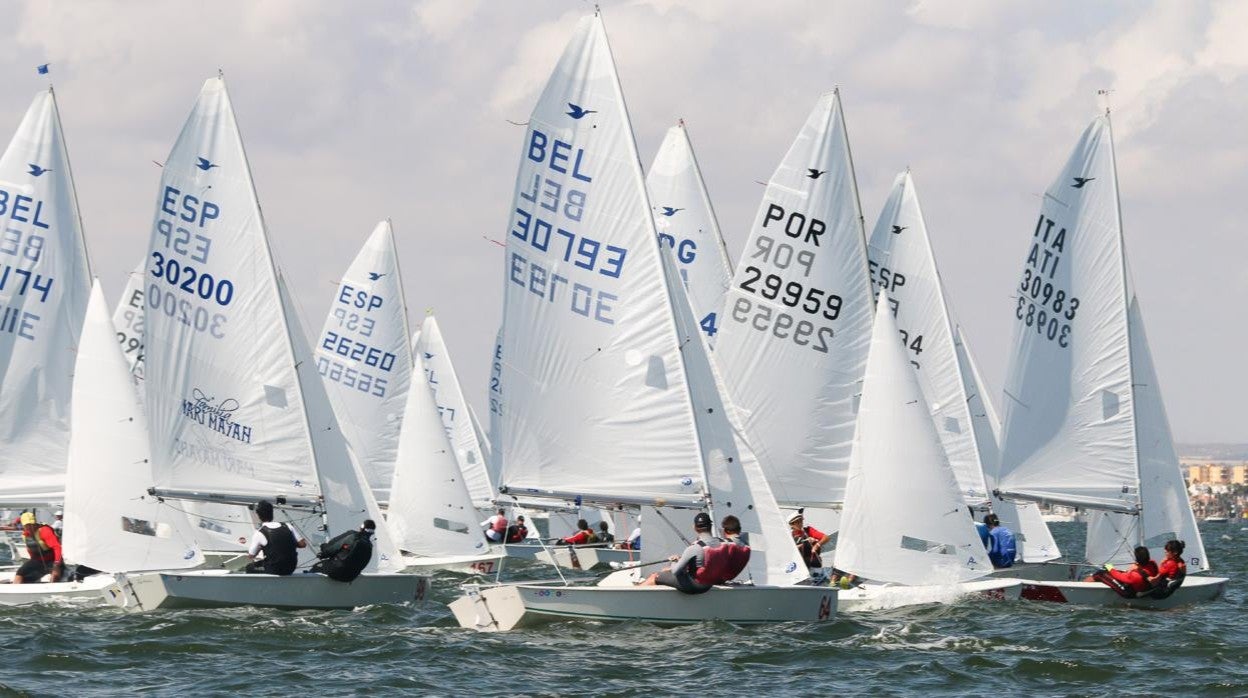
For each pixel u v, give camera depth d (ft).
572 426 315.58
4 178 404.77
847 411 380.78
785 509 382.22
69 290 408.67
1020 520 495.82
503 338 320.29
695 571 293.84
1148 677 260.83
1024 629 316.19
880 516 337.93
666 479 310.65
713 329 433.48
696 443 309.42
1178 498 412.16
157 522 353.31
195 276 355.56
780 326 382.22
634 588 295.48
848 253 381.19
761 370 383.04
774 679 253.65
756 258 384.47
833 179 381.40
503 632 299.99
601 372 314.14
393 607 337.31
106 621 314.14
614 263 313.32
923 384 473.26
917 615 334.03
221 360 355.77
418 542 516.32
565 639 289.33
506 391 319.68
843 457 380.99
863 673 259.80
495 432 346.54
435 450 518.78
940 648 286.46
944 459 338.95
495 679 252.21
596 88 315.37
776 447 381.81
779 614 306.14
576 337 315.58
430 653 275.39
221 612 323.57
